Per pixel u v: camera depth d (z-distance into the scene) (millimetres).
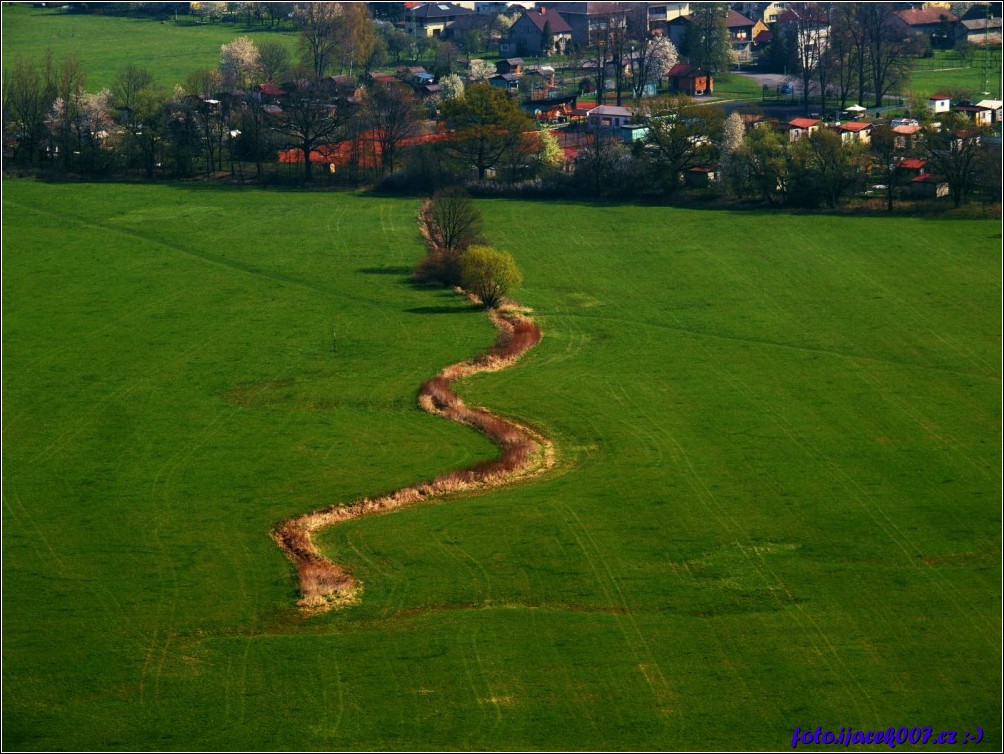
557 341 123125
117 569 82000
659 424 102812
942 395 108562
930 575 79188
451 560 82062
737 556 81812
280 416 106312
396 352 120375
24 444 101562
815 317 129375
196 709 67500
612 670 69938
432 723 65875
